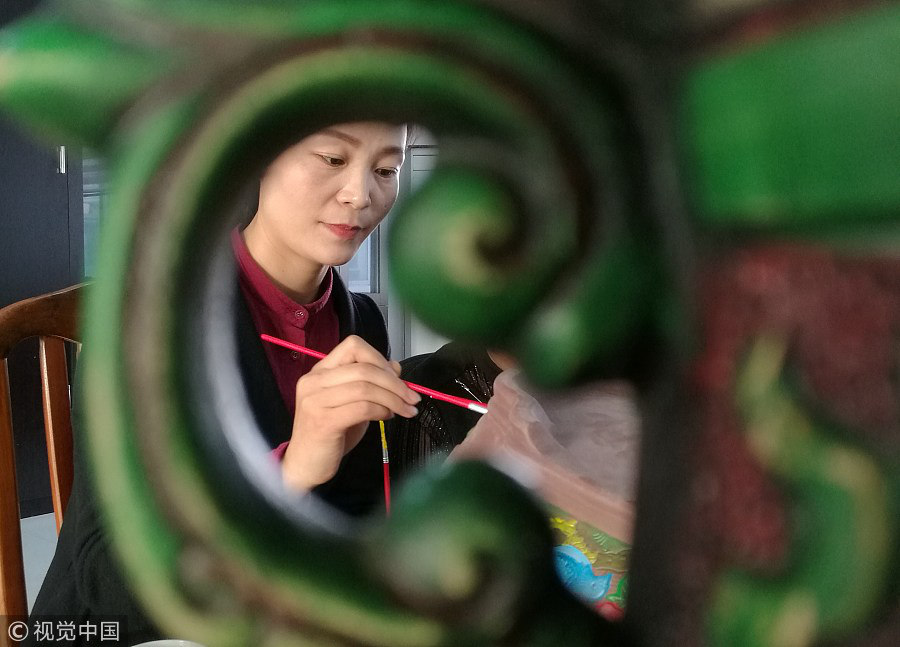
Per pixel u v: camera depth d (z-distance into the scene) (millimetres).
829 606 97
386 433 1188
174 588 102
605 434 467
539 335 106
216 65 99
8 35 100
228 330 118
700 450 105
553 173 103
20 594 1022
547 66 101
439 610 104
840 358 97
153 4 99
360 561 106
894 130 91
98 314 101
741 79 96
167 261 100
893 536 95
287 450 1060
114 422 101
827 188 93
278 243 1269
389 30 98
